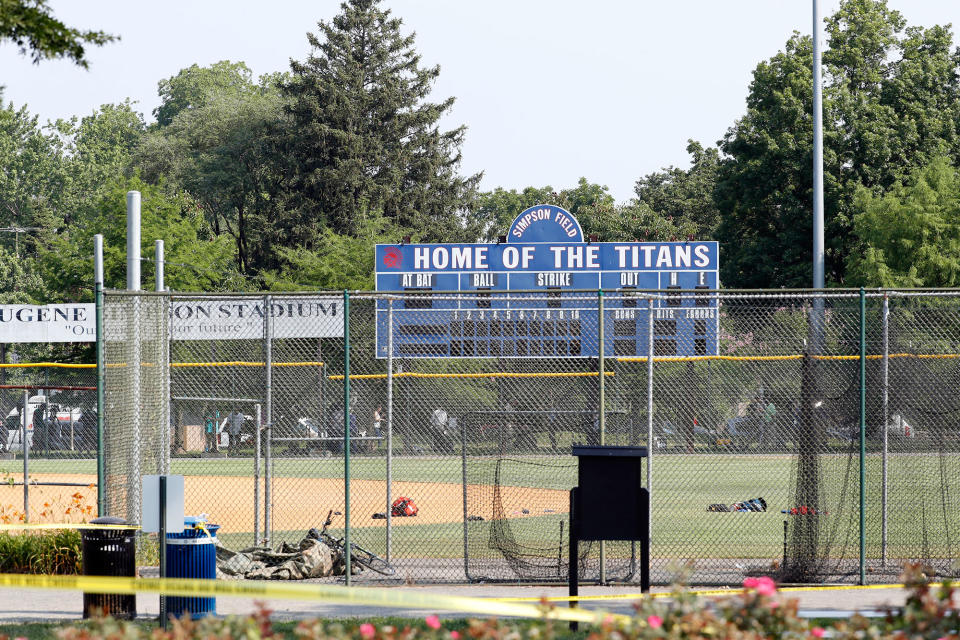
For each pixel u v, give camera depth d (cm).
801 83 15562
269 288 17562
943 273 13425
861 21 16550
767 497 8244
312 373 11512
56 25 3822
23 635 3631
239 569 4897
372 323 11550
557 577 4903
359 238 18438
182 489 3625
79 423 12219
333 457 11131
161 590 2866
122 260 16550
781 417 10462
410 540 6147
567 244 9000
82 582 2889
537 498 7975
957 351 7325
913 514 5875
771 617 2622
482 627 2577
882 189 15250
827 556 4884
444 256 9069
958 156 16150
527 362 10956
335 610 4169
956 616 2619
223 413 11419
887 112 15738
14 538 5019
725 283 16288
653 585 4725
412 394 11225
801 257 15975
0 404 12119
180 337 9800
